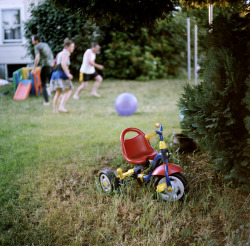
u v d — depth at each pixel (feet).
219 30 12.87
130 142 14.21
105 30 55.67
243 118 11.98
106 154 18.42
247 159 11.96
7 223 11.64
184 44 58.54
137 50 56.34
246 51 12.13
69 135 22.56
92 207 12.53
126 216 11.96
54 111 30.63
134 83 51.57
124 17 14.82
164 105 33.32
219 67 12.00
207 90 12.52
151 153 14.14
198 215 11.62
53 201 13.10
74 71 55.06
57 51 51.42
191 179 14.26
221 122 12.26
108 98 39.01
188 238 10.59
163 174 12.16
